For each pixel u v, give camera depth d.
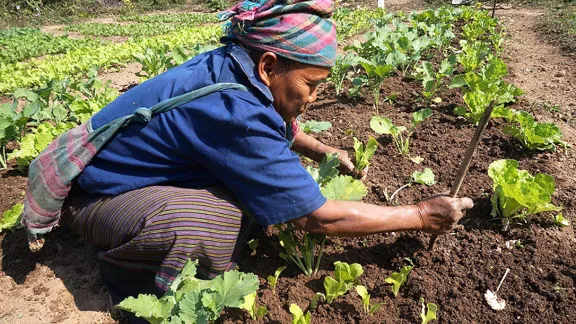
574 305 2.06
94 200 2.13
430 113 3.51
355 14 10.71
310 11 1.84
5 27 15.38
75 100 4.14
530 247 2.39
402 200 2.87
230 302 1.65
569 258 2.31
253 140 1.84
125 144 2.03
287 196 1.91
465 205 2.14
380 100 4.55
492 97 3.88
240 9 1.89
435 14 8.00
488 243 2.46
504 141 3.48
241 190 1.93
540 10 10.55
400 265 2.35
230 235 2.01
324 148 2.88
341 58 4.71
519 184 2.42
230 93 1.86
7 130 3.53
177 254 1.92
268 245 2.53
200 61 2.13
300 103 2.00
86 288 2.42
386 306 2.14
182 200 1.93
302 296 2.21
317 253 2.45
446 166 3.22
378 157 3.42
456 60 5.18
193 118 1.90
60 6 18.36
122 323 2.19
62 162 2.07
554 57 5.98
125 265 2.11
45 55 9.45
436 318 2.06
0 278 2.51
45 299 2.36
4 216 2.84
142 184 2.07
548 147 3.31
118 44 9.48
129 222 1.96
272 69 1.91
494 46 6.52
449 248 2.43
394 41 5.36
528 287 2.17
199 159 1.95
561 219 2.53
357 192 2.29
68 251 2.69
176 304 1.73
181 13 18.19
